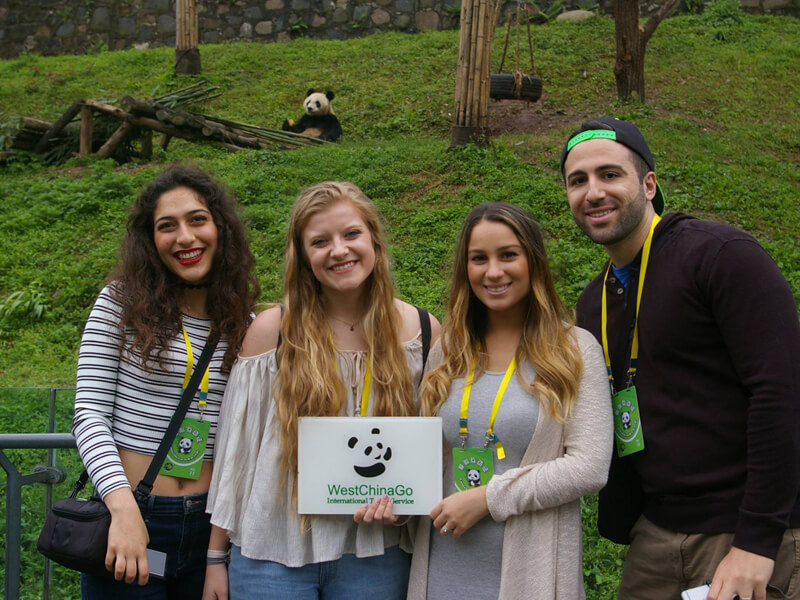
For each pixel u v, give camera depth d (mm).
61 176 10719
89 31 18766
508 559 2352
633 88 12109
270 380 2514
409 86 14195
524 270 2490
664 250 2486
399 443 2412
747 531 2189
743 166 9719
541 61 14281
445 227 7969
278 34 17938
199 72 15531
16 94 15562
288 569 2408
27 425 4336
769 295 2248
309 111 12289
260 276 7133
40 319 7039
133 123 11352
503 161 9297
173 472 2500
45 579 3299
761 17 16422
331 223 2459
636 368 2504
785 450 2168
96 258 7809
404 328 2666
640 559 2510
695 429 2361
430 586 2451
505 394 2451
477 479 2410
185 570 2557
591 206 2543
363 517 2379
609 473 2604
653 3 16922
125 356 2512
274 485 2432
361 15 17641
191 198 2615
